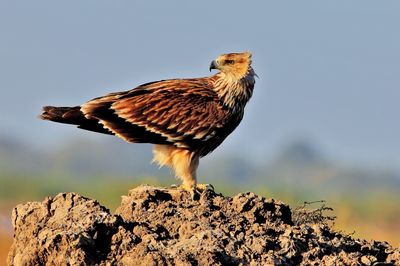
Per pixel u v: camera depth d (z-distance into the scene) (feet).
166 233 57.77
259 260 54.44
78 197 59.41
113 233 56.08
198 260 53.52
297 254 55.88
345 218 101.04
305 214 69.36
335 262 55.36
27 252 55.93
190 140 74.02
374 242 60.64
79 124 74.13
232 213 59.98
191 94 75.10
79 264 54.24
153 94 75.05
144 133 74.13
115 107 74.43
